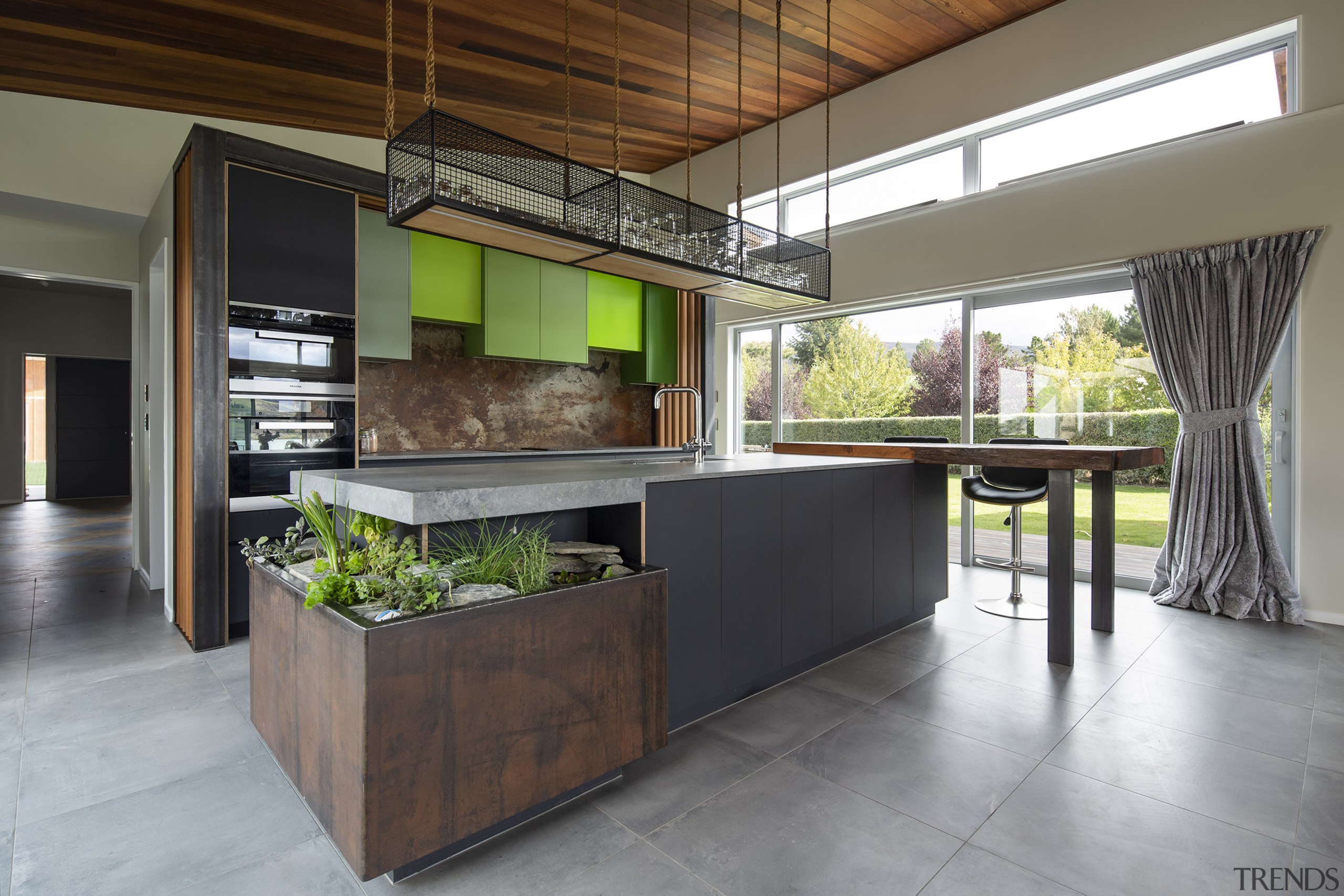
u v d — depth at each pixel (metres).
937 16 4.47
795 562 2.90
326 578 1.69
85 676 2.96
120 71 3.60
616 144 2.99
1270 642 3.35
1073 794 1.98
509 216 2.52
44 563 5.44
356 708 1.49
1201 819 1.84
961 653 3.24
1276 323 3.70
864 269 5.51
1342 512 3.59
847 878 1.61
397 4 3.26
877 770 2.13
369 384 4.96
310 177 3.70
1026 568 4.03
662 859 1.68
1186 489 4.03
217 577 3.36
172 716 2.55
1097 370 4.54
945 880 1.60
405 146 2.42
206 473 3.34
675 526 2.37
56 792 2.00
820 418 6.14
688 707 2.44
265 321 3.54
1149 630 3.57
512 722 1.74
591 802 1.95
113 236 4.69
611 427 6.53
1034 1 4.40
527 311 5.34
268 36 3.37
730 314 6.59
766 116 5.79
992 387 5.02
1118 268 4.26
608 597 1.96
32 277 4.43
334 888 1.58
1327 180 3.57
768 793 2.00
